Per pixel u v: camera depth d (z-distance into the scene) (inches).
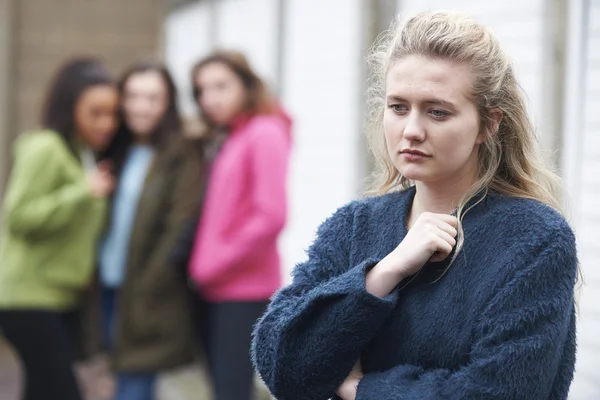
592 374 180.7
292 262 289.3
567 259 86.4
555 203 93.6
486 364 83.9
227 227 210.4
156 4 406.6
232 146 212.8
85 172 233.3
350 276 89.2
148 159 235.9
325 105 264.7
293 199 289.9
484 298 85.8
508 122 91.3
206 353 225.9
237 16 333.7
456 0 214.8
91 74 232.7
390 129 89.8
